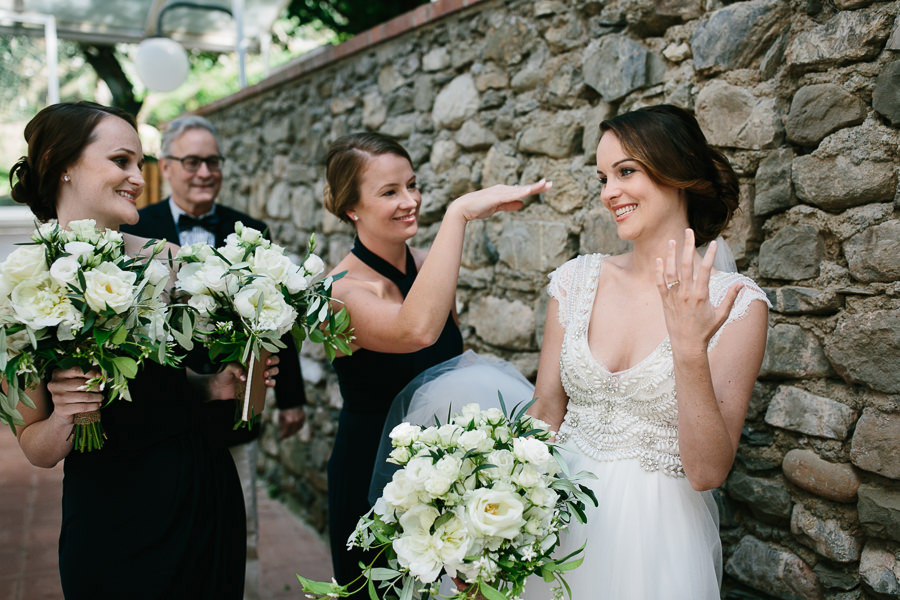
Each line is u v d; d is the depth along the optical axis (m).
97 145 1.80
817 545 1.91
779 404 2.01
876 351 1.78
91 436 1.70
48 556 3.85
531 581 1.70
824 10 1.92
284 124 5.04
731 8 2.11
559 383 1.85
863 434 1.80
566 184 2.71
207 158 3.20
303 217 4.83
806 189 1.93
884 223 1.78
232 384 2.05
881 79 1.77
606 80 2.51
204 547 1.88
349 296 2.07
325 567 3.79
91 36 7.30
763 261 2.06
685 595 1.58
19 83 5.58
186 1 6.30
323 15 10.17
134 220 1.88
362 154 2.16
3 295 1.51
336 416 4.29
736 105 2.12
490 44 3.04
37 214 1.91
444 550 1.39
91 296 1.51
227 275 1.70
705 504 1.72
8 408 1.55
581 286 1.86
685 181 1.66
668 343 1.65
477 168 3.18
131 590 1.79
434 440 1.51
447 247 1.85
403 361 2.22
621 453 1.69
